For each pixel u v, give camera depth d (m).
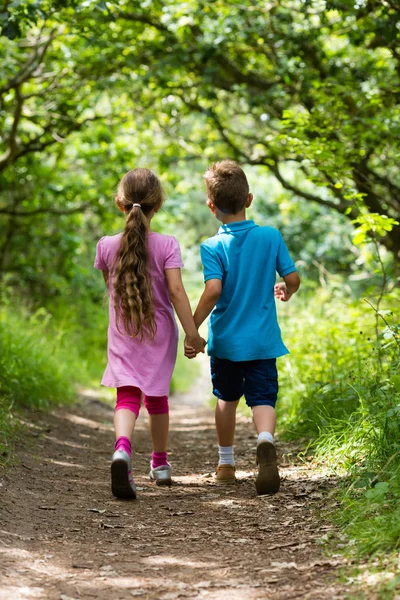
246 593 2.78
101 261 4.59
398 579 2.59
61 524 3.81
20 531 3.59
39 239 16.14
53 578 2.97
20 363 8.14
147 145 15.27
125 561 3.23
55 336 12.69
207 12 10.80
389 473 3.83
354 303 7.73
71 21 9.18
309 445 5.30
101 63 11.65
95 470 5.46
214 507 4.21
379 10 8.65
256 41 11.01
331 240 18.78
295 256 18.81
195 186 15.91
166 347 4.48
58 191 15.09
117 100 13.77
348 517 3.56
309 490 4.33
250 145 14.51
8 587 2.81
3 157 13.08
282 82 11.29
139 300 4.36
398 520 3.18
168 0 10.70
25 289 16.55
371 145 8.92
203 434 8.13
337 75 10.01
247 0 10.30
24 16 6.77
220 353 4.53
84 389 12.12
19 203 15.92
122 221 15.91
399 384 4.22
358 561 2.98
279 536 3.53
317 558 3.12
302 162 7.50
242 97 11.56
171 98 12.69
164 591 2.84
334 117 8.48
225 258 4.55
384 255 13.98
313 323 9.41
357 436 4.71
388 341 5.88
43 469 5.17
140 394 4.52
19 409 7.38
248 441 6.88
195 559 3.24
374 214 6.64
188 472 5.51
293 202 17.77
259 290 4.56
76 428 7.70
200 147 14.14
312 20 12.14
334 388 6.30
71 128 13.60
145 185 4.61
